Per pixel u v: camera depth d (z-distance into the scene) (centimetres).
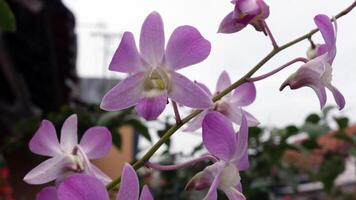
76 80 188
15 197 141
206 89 30
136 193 23
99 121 63
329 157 72
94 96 314
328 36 27
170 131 28
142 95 27
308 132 65
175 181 77
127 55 27
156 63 27
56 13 138
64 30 149
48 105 182
